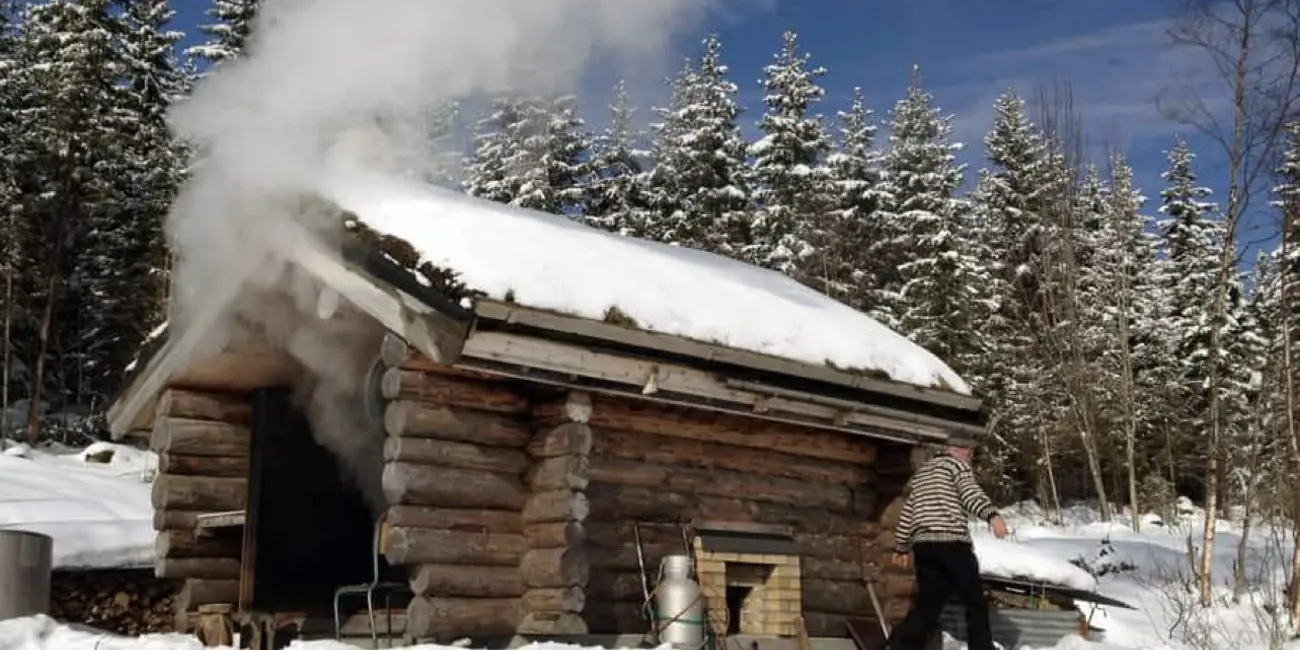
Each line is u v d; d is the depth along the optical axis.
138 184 31.86
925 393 10.02
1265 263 23.41
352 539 9.81
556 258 8.29
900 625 8.47
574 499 7.86
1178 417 35.22
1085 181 36.59
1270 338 21.73
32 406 28.77
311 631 9.45
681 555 8.46
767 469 9.56
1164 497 30.64
